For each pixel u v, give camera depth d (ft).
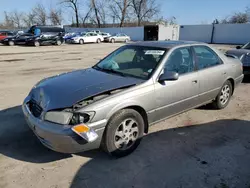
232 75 16.34
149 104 10.93
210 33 112.37
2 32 96.07
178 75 11.53
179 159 10.52
